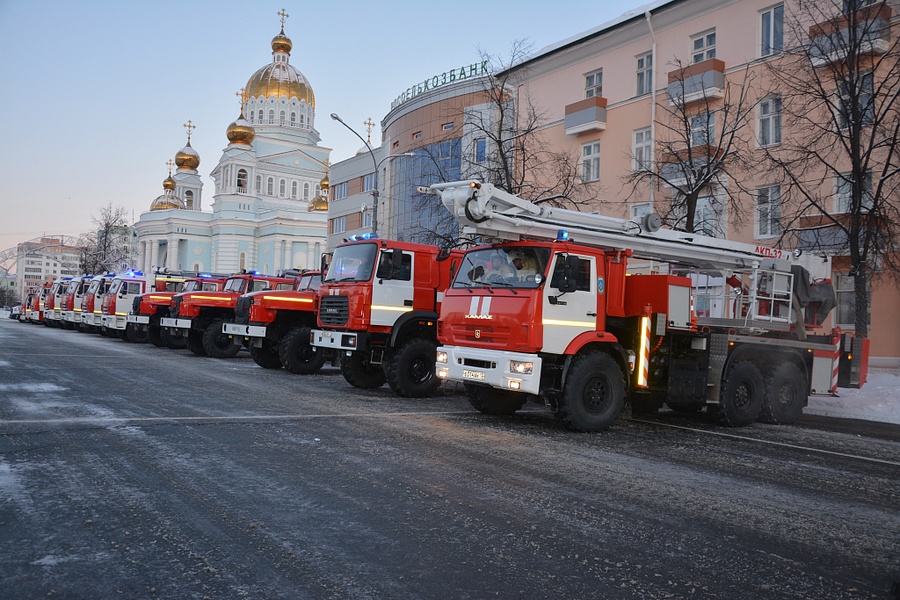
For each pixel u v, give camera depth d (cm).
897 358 1889
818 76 1728
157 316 2288
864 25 1563
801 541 477
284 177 8969
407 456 686
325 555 404
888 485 666
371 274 1241
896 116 1562
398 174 4088
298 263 8144
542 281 869
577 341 892
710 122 2322
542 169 2708
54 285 3712
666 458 751
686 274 1171
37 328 3528
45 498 491
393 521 474
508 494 559
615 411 915
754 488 625
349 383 1395
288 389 1248
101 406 912
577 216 978
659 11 2494
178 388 1159
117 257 6003
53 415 824
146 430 755
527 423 964
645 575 398
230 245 8288
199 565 381
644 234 1027
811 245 1781
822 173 1934
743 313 1147
